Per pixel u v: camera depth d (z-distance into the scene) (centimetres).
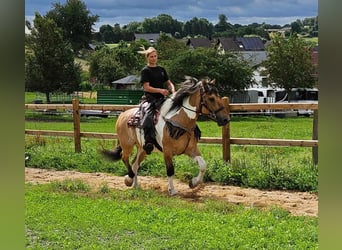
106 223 627
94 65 6756
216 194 839
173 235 574
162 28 11956
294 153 1341
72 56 4616
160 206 735
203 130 2522
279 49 4569
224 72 3866
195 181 813
